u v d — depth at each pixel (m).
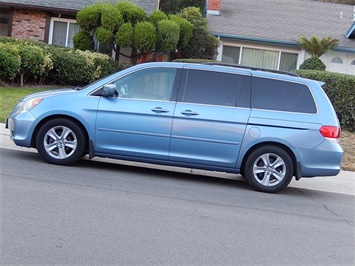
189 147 9.35
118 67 21.44
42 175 8.73
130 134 9.38
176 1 31.19
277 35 25.00
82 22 21.64
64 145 9.56
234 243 6.42
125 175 9.62
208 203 8.24
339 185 11.07
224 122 9.31
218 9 26.88
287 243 6.64
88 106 9.41
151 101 9.42
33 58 18.31
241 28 25.50
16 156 10.02
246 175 9.49
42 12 23.77
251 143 9.32
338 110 17.00
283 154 9.35
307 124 9.34
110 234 6.27
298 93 9.54
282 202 8.93
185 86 9.50
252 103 9.46
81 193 7.91
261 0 29.92
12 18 23.77
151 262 5.55
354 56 24.80
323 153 9.32
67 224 6.46
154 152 9.41
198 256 5.86
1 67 17.39
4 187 7.75
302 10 28.98
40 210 6.88
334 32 25.92
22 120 9.53
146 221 6.91
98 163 10.45
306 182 11.12
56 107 9.44
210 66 9.66
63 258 5.44
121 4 21.94
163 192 8.62
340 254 6.41
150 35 21.28
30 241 5.81
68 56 19.91
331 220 8.05
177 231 6.64
